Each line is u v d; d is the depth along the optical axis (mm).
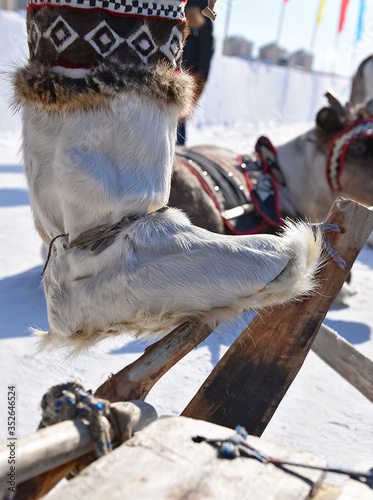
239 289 1586
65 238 1748
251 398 1624
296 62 19062
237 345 1731
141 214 1706
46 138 1694
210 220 3219
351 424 2387
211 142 10461
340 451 2186
